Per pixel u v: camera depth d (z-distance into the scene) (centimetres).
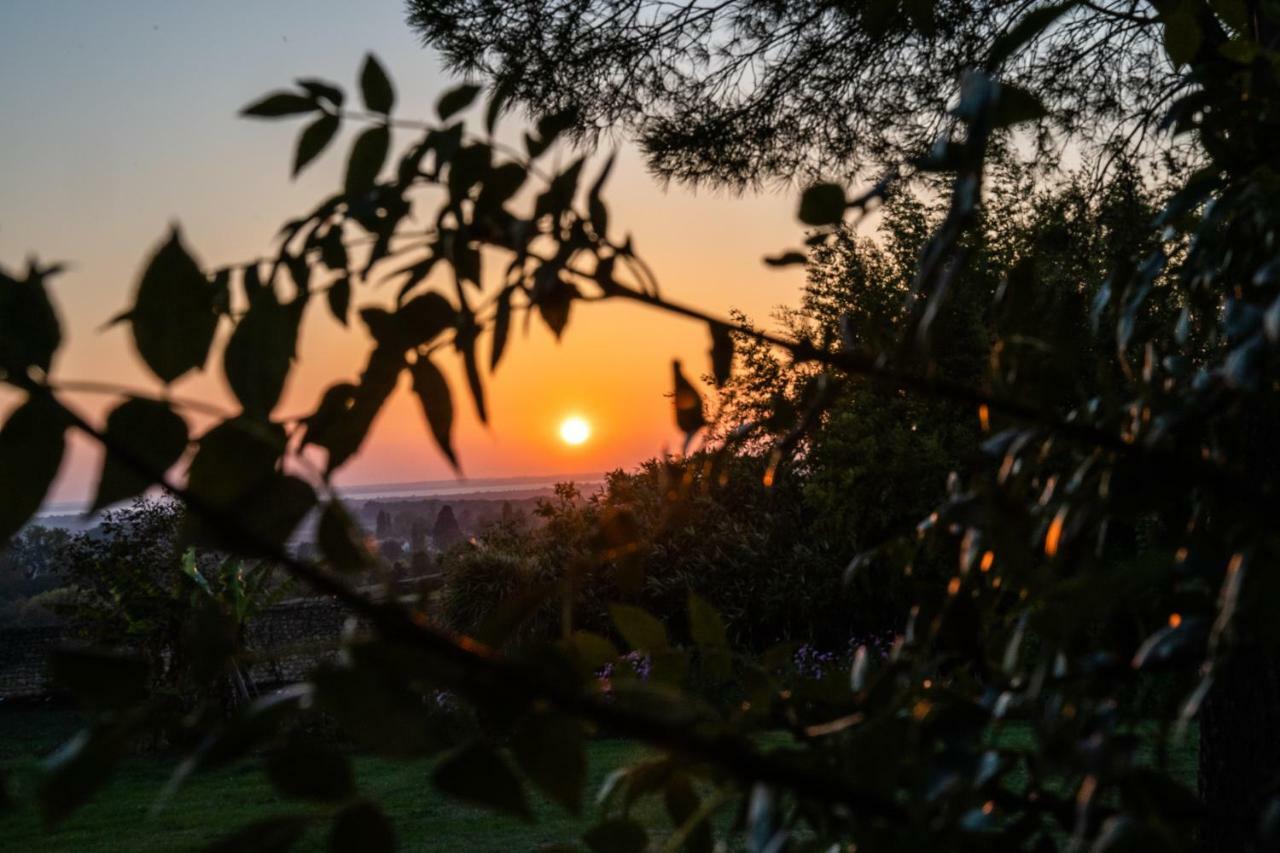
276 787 49
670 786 80
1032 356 84
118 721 49
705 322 74
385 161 75
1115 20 556
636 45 702
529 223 73
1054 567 74
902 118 648
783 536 1298
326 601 1355
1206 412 71
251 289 77
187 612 1240
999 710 71
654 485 1402
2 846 755
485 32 688
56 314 51
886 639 1223
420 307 77
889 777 64
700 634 83
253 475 56
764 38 694
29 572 3675
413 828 726
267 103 74
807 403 90
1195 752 561
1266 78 85
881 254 1096
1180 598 68
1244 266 92
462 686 51
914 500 843
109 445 48
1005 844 65
